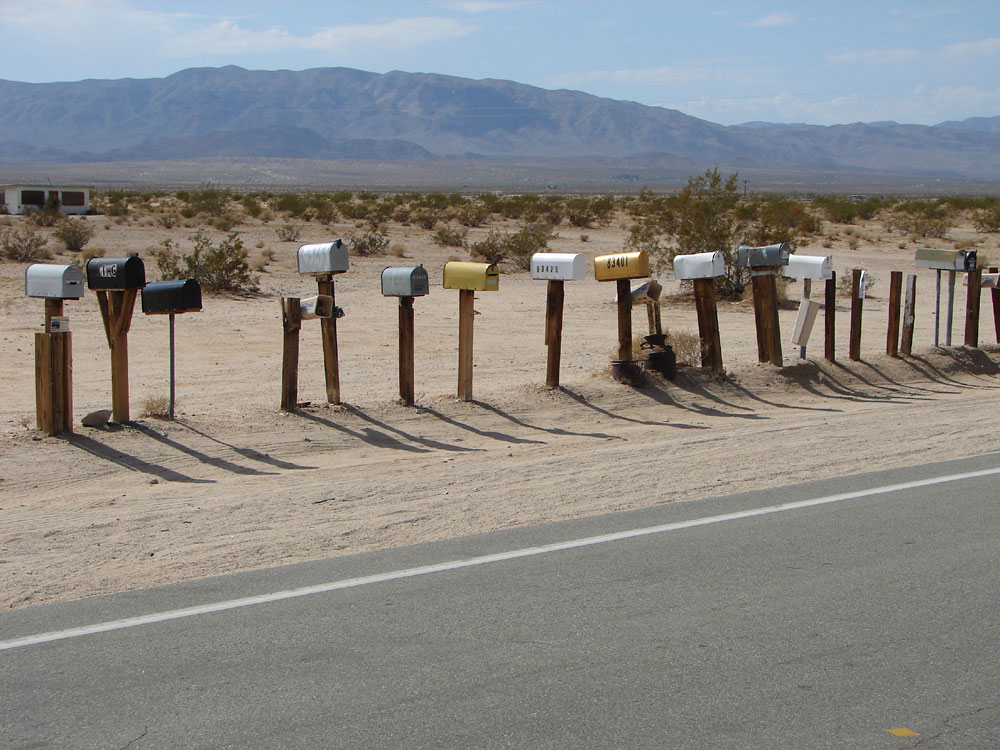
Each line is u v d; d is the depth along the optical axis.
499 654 6.14
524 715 5.34
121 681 5.77
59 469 11.16
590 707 5.44
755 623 6.67
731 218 32.44
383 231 55.47
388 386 17.08
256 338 22.39
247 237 51.28
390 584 7.43
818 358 19.38
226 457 12.05
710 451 12.54
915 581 7.54
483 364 19.86
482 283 14.87
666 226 34.06
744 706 5.46
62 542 8.60
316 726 5.23
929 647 6.30
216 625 6.62
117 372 12.72
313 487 10.64
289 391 14.01
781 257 17.91
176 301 12.44
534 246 43.72
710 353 17.47
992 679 5.84
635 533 8.80
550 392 15.87
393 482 10.88
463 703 5.48
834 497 10.12
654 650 6.21
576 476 11.16
